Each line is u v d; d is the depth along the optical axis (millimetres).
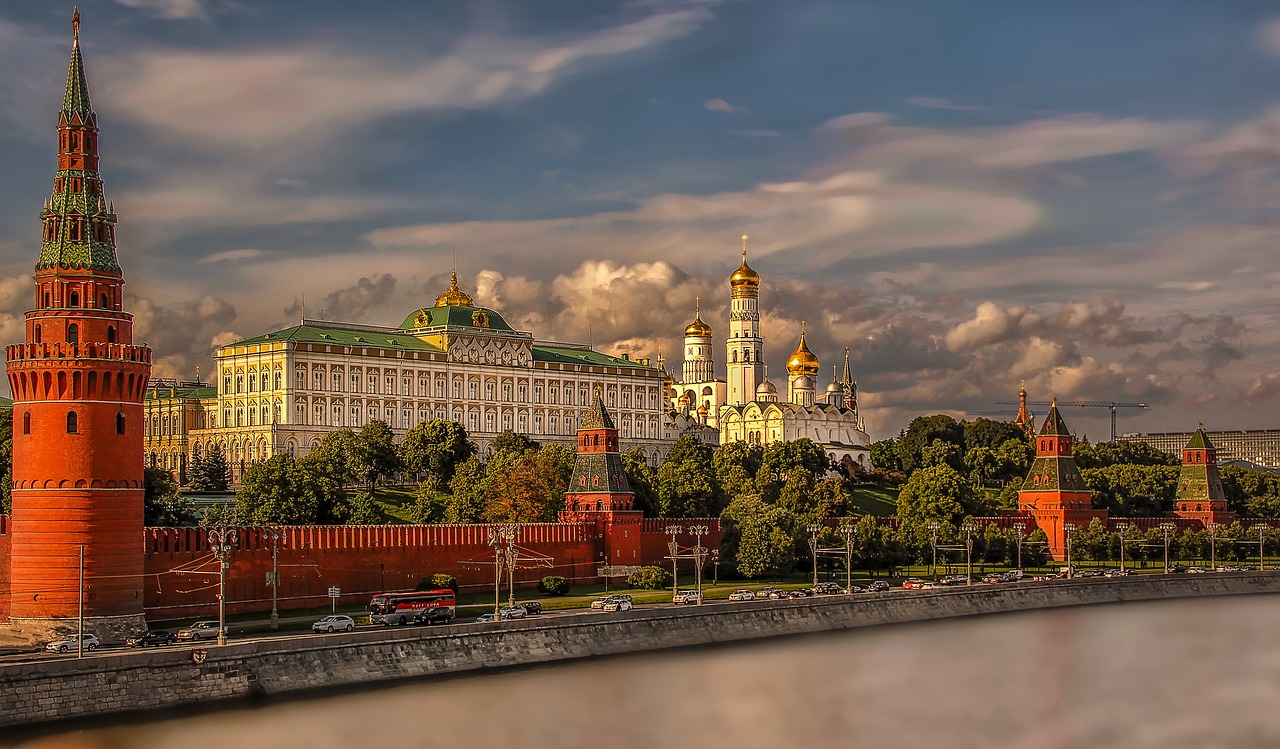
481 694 184875
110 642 188250
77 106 196625
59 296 191625
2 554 194625
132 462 192875
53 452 187625
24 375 188375
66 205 194250
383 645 190125
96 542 188375
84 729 157875
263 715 167875
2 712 154625
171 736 157875
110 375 190125
